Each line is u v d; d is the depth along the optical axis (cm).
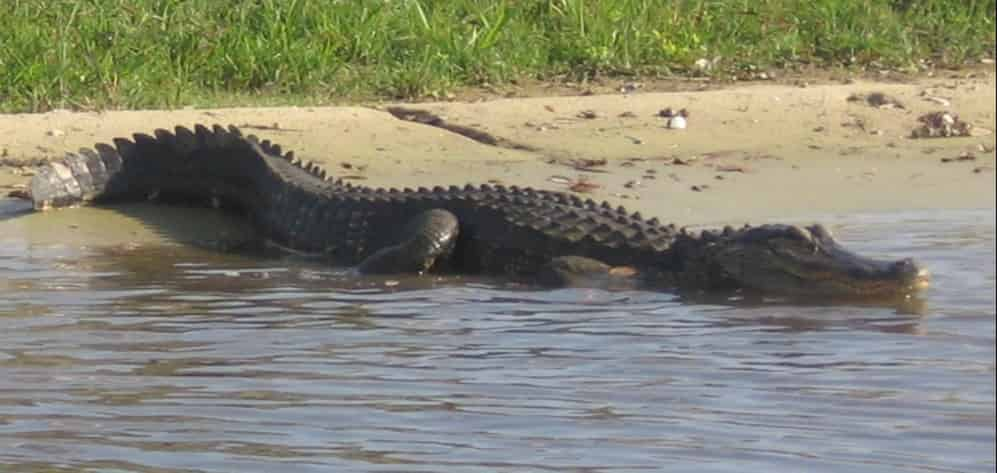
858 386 2012
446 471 1645
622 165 3622
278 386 1997
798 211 3262
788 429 1812
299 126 3772
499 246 2942
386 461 1677
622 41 4888
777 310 2573
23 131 3600
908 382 2034
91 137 3603
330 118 3831
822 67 5075
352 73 4481
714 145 3812
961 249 2942
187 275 2794
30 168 3444
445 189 3123
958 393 1973
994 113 4131
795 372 2098
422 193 3070
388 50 4653
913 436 1780
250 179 3316
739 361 2169
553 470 1652
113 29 4388
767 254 2753
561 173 3541
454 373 2075
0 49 4169
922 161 3700
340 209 3075
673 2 5212
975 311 2512
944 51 5291
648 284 2809
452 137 3778
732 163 3659
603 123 3922
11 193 3297
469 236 2981
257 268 2909
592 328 2398
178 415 1855
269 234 3206
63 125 3650
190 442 1742
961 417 1859
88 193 3297
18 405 1894
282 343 2252
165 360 2138
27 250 2928
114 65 4216
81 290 2620
